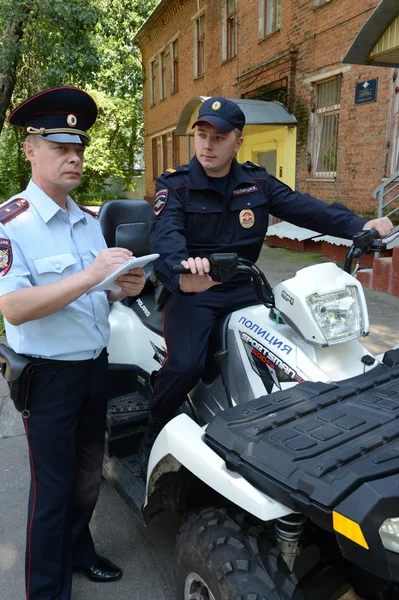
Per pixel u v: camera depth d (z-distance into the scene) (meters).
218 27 14.53
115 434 2.84
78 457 2.34
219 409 2.42
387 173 8.60
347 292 1.99
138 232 3.49
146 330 3.13
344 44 9.30
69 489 2.14
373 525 1.27
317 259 9.69
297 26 10.67
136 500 2.40
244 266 2.00
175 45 18.48
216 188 2.28
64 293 1.76
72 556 2.39
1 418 4.20
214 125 2.11
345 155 9.59
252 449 1.57
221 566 1.64
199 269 1.80
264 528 1.75
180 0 16.91
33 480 2.10
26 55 11.04
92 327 2.11
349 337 1.97
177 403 2.44
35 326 1.98
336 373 1.96
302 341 2.02
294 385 1.95
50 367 2.01
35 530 2.09
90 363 2.16
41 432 2.04
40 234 1.93
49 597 2.15
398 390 1.79
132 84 16.12
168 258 2.04
